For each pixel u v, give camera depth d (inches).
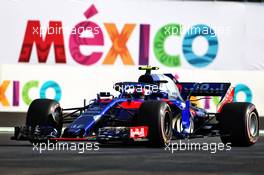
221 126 1576.0
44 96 2214.6
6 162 1106.1
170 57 2260.1
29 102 2210.9
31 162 1107.9
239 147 1561.3
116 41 2244.1
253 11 2274.9
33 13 2219.5
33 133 1422.2
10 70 2206.0
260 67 2282.2
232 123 1561.3
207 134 1622.8
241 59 2276.1
